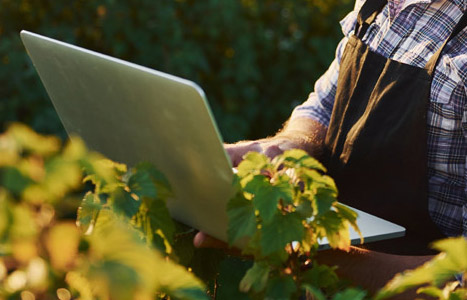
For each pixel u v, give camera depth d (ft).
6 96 13.25
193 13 14.70
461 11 5.33
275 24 15.43
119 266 2.42
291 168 3.72
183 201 4.16
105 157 4.68
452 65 5.00
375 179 5.44
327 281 3.84
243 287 3.71
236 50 14.84
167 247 3.90
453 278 4.34
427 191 5.19
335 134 5.88
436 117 5.12
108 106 4.09
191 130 3.54
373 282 4.51
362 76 5.68
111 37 14.15
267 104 15.42
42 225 2.53
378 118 5.38
